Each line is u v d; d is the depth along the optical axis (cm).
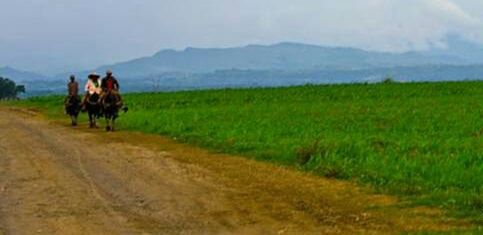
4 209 1753
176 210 1725
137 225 1572
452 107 4669
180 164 2498
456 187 1894
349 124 3569
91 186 2064
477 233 1414
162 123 3988
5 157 2777
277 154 2603
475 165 2122
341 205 1750
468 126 3297
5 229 1540
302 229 1514
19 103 8419
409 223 1543
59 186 2069
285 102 6028
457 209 1656
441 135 2981
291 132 3219
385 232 1469
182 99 6956
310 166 2322
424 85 7619
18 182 2155
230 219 1622
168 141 3297
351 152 2436
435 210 1658
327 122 3709
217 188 2014
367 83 8462
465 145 2572
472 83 7800
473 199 1712
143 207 1766
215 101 6594
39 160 2661
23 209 1752
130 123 4241
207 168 2394
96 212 1711
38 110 6519
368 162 2223
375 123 3606
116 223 1592
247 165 2436
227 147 2909
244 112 4703
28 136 3662
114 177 2228
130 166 2469
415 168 2111
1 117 5506
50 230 1529
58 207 1770
